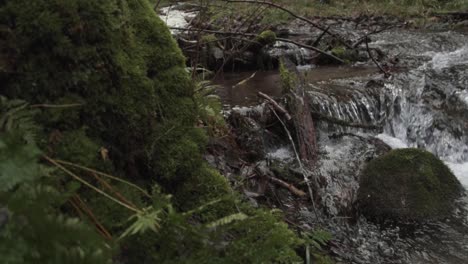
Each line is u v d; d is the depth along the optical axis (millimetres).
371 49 8656
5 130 1644
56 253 1335
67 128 2023
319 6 13836
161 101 2461
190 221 2395
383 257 3742
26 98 1958
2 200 1372
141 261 1885
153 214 1698
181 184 2477
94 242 1415
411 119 6664
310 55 8383
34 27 1965
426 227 4180
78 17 2039
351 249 3715
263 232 1990
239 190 3604
